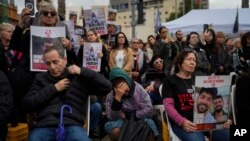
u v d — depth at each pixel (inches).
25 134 205.9
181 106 190.9
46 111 178.9
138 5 767.1
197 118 179.6
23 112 212.2
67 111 179.2
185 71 194.5
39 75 188.5
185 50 200.2
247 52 247.0
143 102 206.2
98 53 282.2
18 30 218.2
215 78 178.4
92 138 269.0
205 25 535.5
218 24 685.3
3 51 213.5
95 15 362.0
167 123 195.5
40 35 203.5
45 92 178.4
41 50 203.9
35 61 204.5
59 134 170.1
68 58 232.5
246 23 679.1
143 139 193.5
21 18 222.5
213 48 369.4
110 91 191.5
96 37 327.3
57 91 179.6
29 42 212.7
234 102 188.4
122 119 205.5
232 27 679.7
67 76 185.9
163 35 426.0
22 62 215.0
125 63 324.8
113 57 326.6
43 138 173.8
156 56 312.0
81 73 182.5
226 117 183.0
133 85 206.8
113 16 430.6
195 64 194.9
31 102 178.4
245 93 178.9
